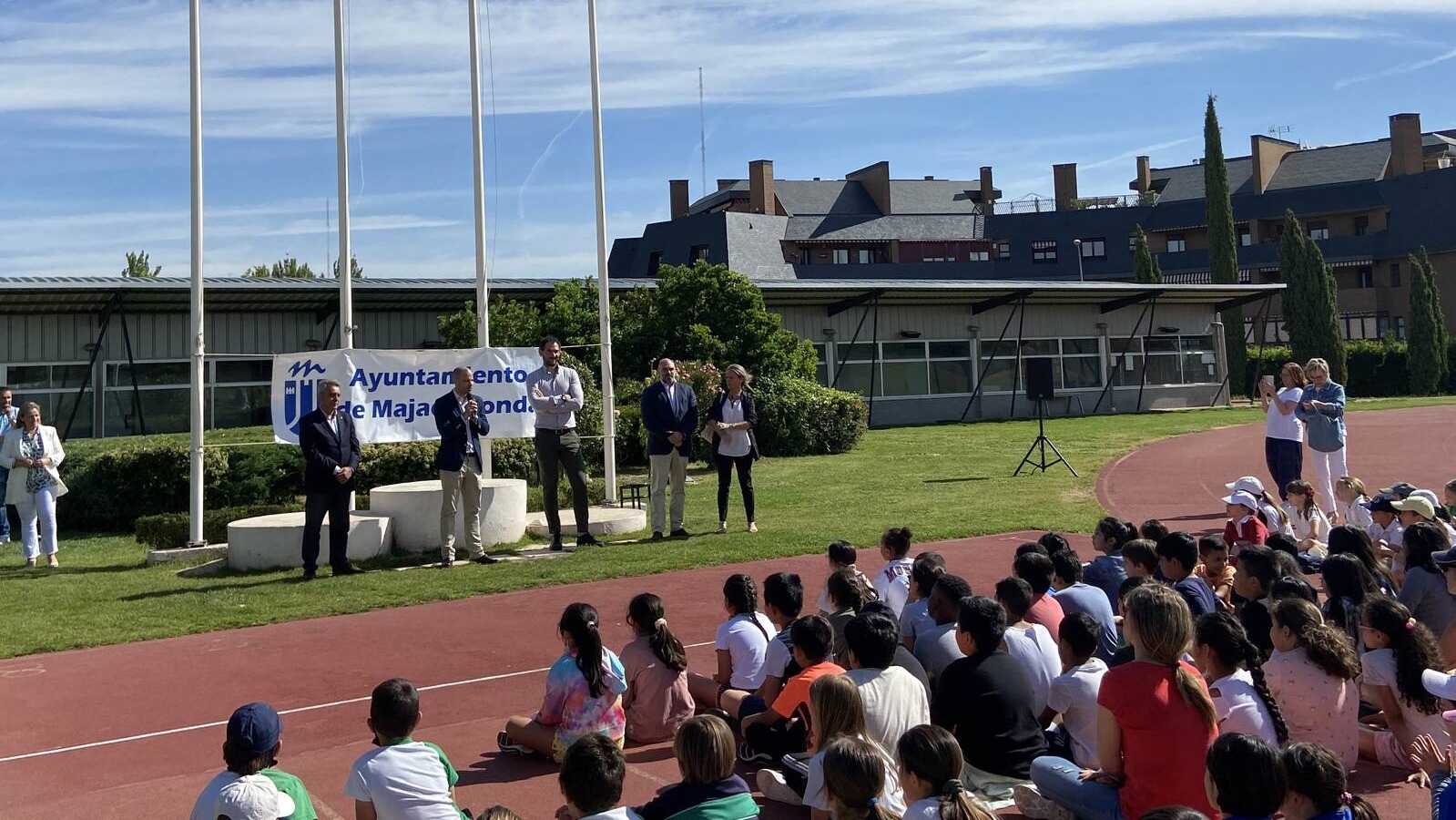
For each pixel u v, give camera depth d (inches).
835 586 245.6
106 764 236.2
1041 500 605.3
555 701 221.5
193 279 495.5
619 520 533.3
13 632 348.2
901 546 303.4
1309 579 387.2
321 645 334.0
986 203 2741.1
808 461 877.2
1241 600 299.7
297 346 1043.3
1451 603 252.8
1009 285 1315.2
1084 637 202.4
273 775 165.9
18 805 212.5
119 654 327.3
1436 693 206.1
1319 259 1964.8
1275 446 512.1
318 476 436.8
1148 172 2906.0
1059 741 209.8
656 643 237.6
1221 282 2071.9
